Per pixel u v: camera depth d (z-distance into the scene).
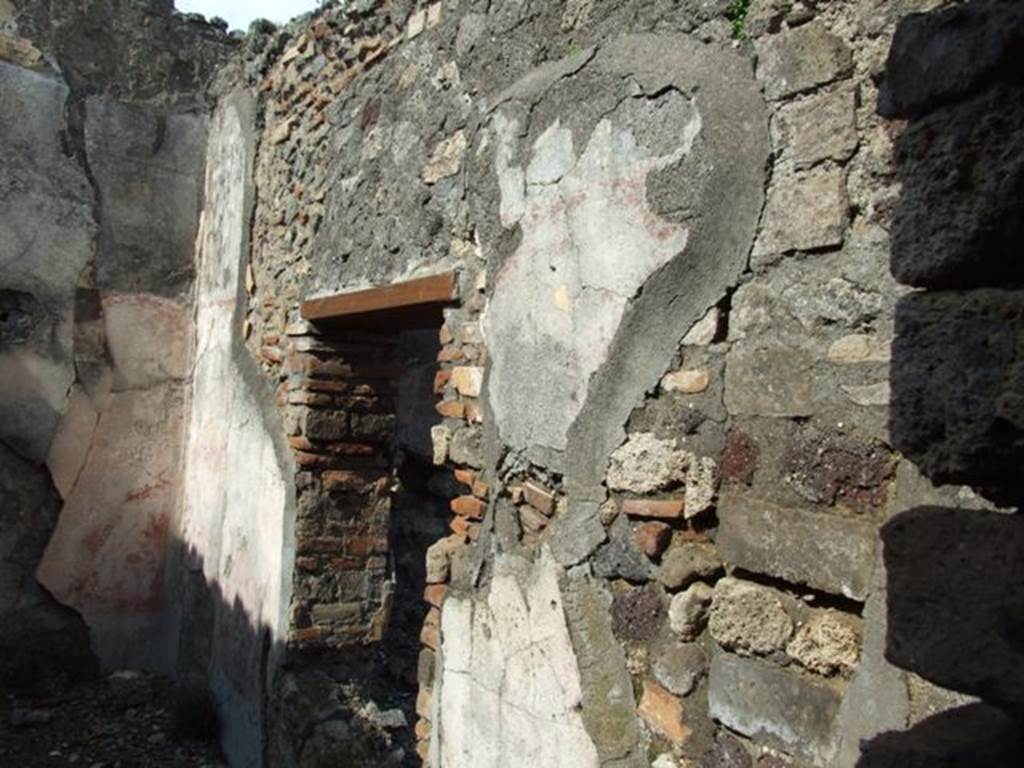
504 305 2.52
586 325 2.20
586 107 2.23
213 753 4.45
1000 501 0.93
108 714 4.84
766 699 1.72
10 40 5.19
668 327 1.98
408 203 3.08
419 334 6.35
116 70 5.54
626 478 2.05
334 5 3.76
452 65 2.88
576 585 2.18
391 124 3.24
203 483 5.11
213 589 4.77
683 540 1.94
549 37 2.42
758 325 1.79
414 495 6.46
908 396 0.95
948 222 0.93
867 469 1.58
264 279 4.42
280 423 4.05
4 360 5.14
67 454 5.30
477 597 2.57
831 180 1.67
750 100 1.82
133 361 5.53
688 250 1.93
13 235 5.18
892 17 1.59
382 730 3.54
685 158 1.94
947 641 0.90
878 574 1.53
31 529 5.19
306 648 3.76
